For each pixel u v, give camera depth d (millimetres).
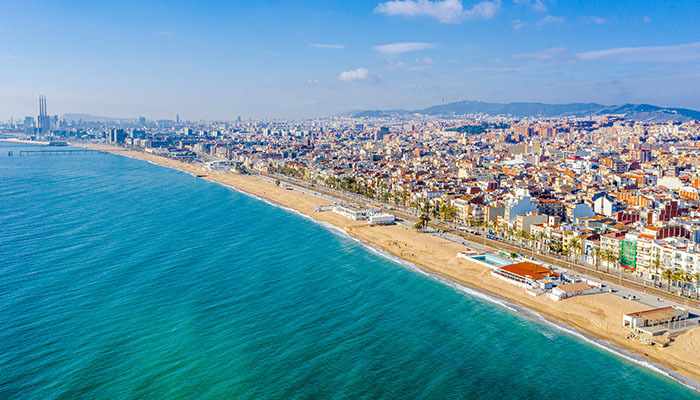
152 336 178000
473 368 160125
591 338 180750
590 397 145250
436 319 198125
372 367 159750
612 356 168500
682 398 144625
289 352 168625
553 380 153625
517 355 169000
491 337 182125
